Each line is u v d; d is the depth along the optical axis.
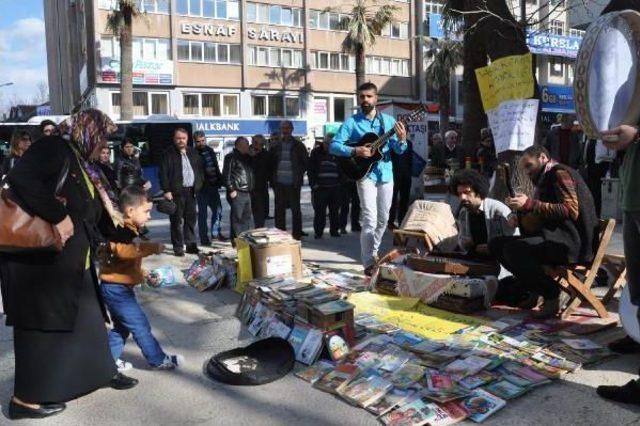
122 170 8.64
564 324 4.62
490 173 8.87
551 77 45.59
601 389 3.47
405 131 6.04
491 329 4.52
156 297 5.96
